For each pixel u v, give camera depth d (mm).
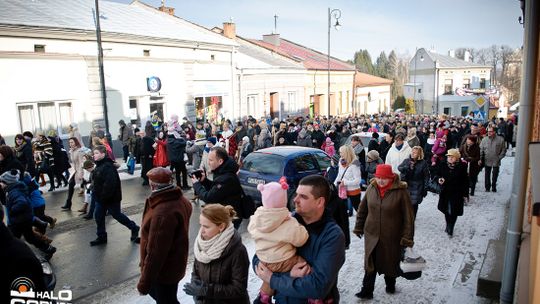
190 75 22453
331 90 39812
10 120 14609
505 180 13070
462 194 7336
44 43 15484
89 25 17344
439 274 5848
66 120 16641
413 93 62250
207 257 3234
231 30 32969
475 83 59250
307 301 2887
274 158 8852
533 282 3594
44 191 11812
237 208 5652
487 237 7426
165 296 4016
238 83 26578
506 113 60906
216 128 16625
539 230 2984
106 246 7359
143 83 19641
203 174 5730
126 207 10078
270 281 2725
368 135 14906
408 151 8586
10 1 17125
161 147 12039
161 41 20297
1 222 2602
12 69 14562
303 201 2799
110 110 18156
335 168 8250
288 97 32344
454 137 17453
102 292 5539
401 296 5199
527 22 4379
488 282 5086
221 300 3291
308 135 16234
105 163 7152
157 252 3750
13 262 2551
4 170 7496
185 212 4066
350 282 5645
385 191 4844
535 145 3602
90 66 17109
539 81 5336
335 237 2746
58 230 8297
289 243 2713
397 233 4844
